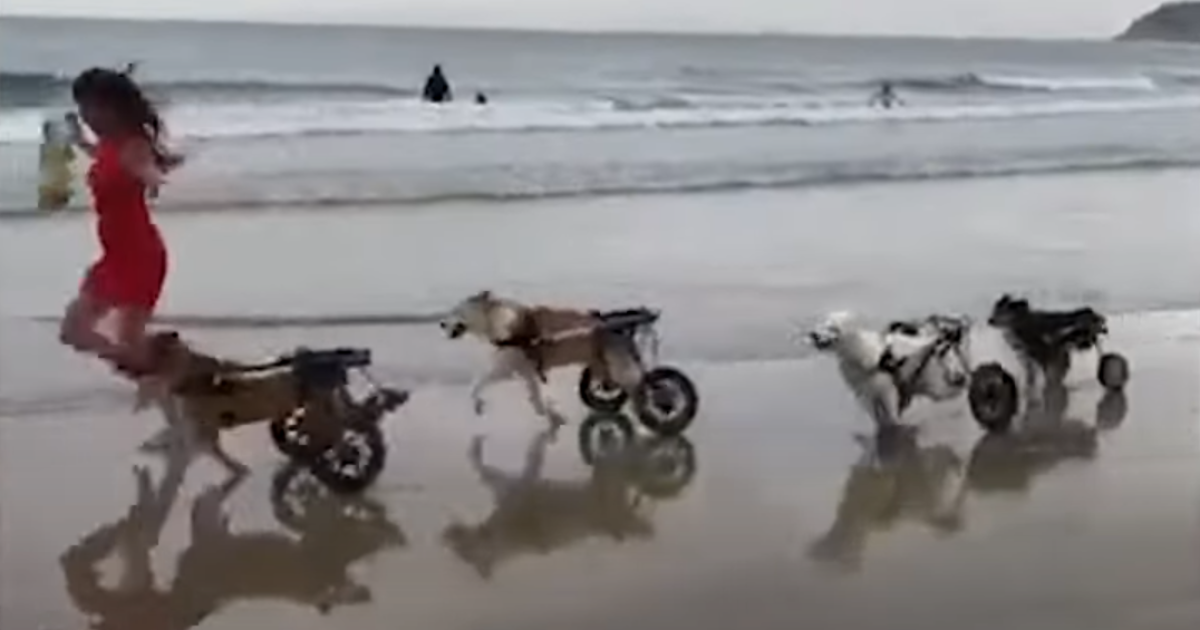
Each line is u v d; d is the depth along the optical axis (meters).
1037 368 6.98
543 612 4.36
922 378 6.32
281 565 4.75
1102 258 9.92
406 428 6.28
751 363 7.41
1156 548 4.93
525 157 11.96
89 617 4.31
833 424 6.49
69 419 6.19
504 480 5.65
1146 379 7.37
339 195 10.62
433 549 4.91
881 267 9.35
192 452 5.71
